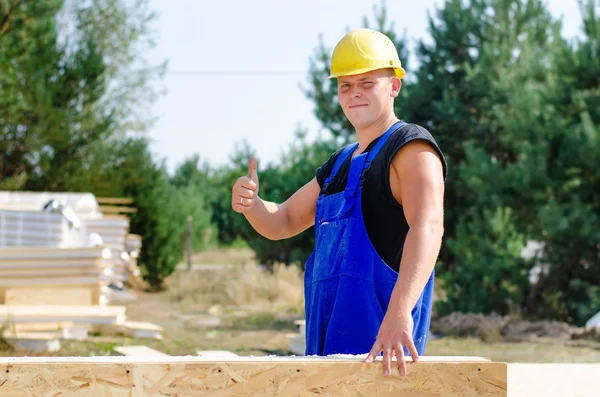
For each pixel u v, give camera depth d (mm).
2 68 21219
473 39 17562
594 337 12094
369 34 3016
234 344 11469
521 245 13852
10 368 2305
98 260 12820
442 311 13953
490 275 13594
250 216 3279
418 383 2434
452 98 17312
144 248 22766
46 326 11094
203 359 2428
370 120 2990
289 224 3365
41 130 21953
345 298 2832
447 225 16719
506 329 12594
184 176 47625
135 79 35719
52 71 22766
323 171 3314
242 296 18422
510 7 17234
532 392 3389
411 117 17344
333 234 2932
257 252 20516
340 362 2422
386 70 3000
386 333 2469
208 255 39688
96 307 12055
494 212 14062
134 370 2340
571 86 13406
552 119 13461
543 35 17188
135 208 22984
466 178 14430
